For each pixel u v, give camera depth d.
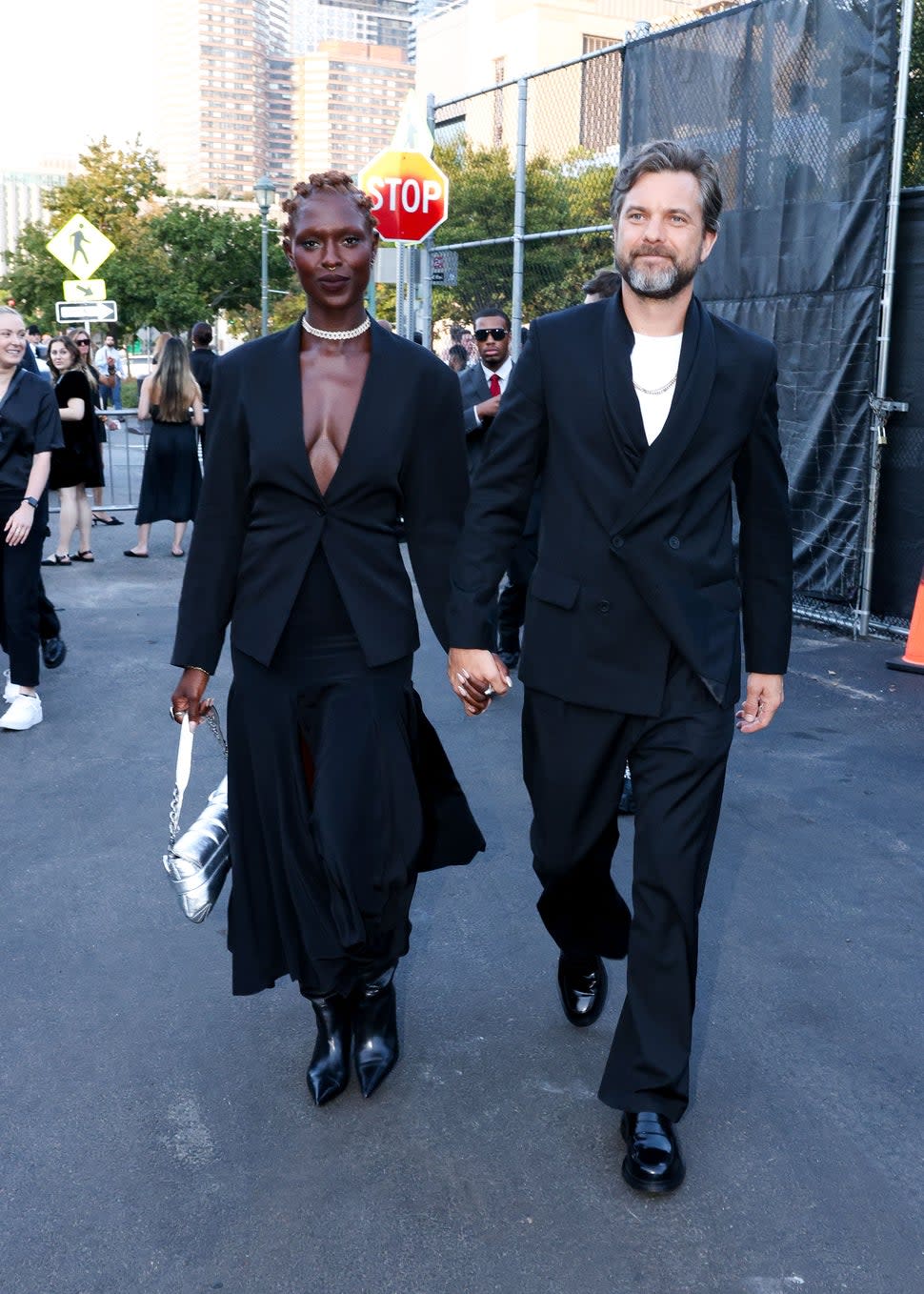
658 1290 2.24
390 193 9.44
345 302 2.59
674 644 2.49
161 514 10.52
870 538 7.39
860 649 7.24
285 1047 3.07
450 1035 3.12
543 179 10.07
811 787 4.95
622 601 2.52
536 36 51.62
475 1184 2.54
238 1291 2.24
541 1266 2.30
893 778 5.07
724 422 2.48
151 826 4.55
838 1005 3.28
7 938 3.66
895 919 3.80
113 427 13.61
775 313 7.75
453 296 11.59
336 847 2.50
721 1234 2.39
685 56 8.14
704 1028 3.16
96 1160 2.62
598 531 2.53
